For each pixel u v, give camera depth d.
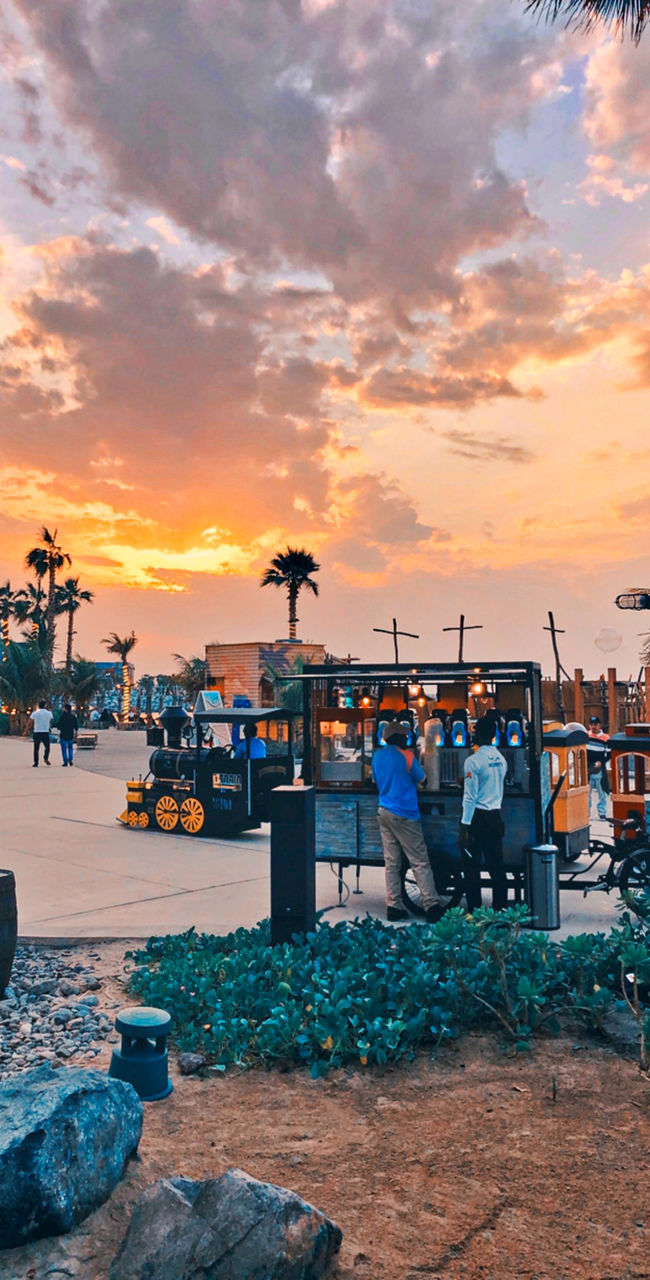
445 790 7.89
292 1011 4.67
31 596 65.12
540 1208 3.10
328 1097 4.07
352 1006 4.68
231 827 11.96
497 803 7.34
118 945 6.75
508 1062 4.39
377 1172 3.37
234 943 6.28
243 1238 2.61
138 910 7.80
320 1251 2.68
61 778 19.95
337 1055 4.45
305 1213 2.70
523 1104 3.93
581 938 5.00
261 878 9.34
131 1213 2.95
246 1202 2.69
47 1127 2.92
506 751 8.01
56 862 10.20
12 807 15.02
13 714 40.81
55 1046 4.72
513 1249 2.87
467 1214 3.07
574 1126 3.71
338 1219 3.04
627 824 7.87
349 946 5.83
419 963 5.16
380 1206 3.12
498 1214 3.07
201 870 9.80
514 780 7.98
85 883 9.03
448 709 8.71
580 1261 2.80
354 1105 3.98
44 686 40.47
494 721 7.78
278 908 6.23
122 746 32.91
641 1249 2.86
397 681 8.29
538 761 7.56
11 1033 4.95
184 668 43.25
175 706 13.23
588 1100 3.95
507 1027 4.64
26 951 6.65
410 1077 4.26
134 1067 4.05
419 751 8.30
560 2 5.81
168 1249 2.66
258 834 12.61
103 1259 2.80
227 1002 4.88
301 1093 4.12
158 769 12.72
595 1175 3.31
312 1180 3.31
